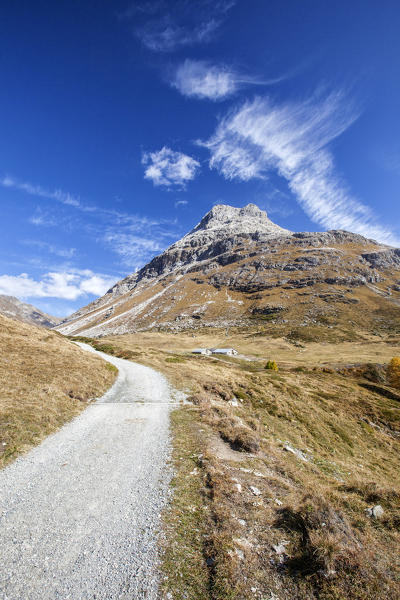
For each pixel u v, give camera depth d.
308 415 28.11
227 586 5.54
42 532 7.29
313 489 10.31
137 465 11.64
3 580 5.75
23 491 9.30
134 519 7.93
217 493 9.21
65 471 10.88
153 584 5.71
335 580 5.64
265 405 27.45
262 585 5.62
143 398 24.38
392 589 5.51
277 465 12.88
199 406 22.50
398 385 61.34
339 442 25.02
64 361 28.69
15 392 18.25
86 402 21.77
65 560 6.34
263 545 6.82
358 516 8.23
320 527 6.95
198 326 197.38
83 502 8.77
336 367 74.12
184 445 14.08
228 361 88.94
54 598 5.38
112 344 82.88
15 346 28.09
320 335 138.75
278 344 126.81
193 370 40.12
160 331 199.12
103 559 6.41
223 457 12.91
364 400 38.28
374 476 19.47
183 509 8.45
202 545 6.89
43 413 16.36
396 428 31.66
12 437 13.06
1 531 7.27
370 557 6.30
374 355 97.25
